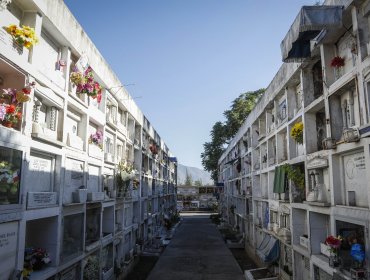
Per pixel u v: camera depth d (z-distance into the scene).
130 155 23.47
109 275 16.97
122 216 20.17
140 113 26.45
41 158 11.05
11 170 8.72
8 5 9.16
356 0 9.49
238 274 20.02
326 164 12.01
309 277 14.15
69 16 12.09
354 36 9.94
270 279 17.27
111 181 18.53
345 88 11.01
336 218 11.20
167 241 32.25
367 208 9.59
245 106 44.59
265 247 19.86
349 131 9.77
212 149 56.12
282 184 16.53
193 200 72.31
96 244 15.21
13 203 8.88
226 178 47.34
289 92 16.56
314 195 12.77
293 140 16.30
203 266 22.08
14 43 8.91
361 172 10.30
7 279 8.66
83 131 14.47
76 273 13.38
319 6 9.58
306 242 13.93
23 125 9.38
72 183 13.26
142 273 20.41
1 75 9.36
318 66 13.95
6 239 8.65
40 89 10.45
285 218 17.56
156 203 36.38
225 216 48.16
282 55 11.89
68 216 12.67
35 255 10.46
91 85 13.84
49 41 11.45
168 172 51.28
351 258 10.35
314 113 14.18
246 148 29.73
